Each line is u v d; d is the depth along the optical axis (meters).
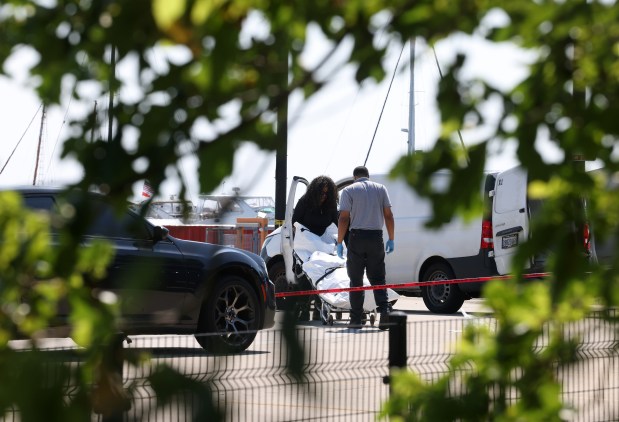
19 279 4.49
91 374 4.20
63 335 4.38
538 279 5.53
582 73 5.15
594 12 4.90
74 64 4.38
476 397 5.92
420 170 4.98
